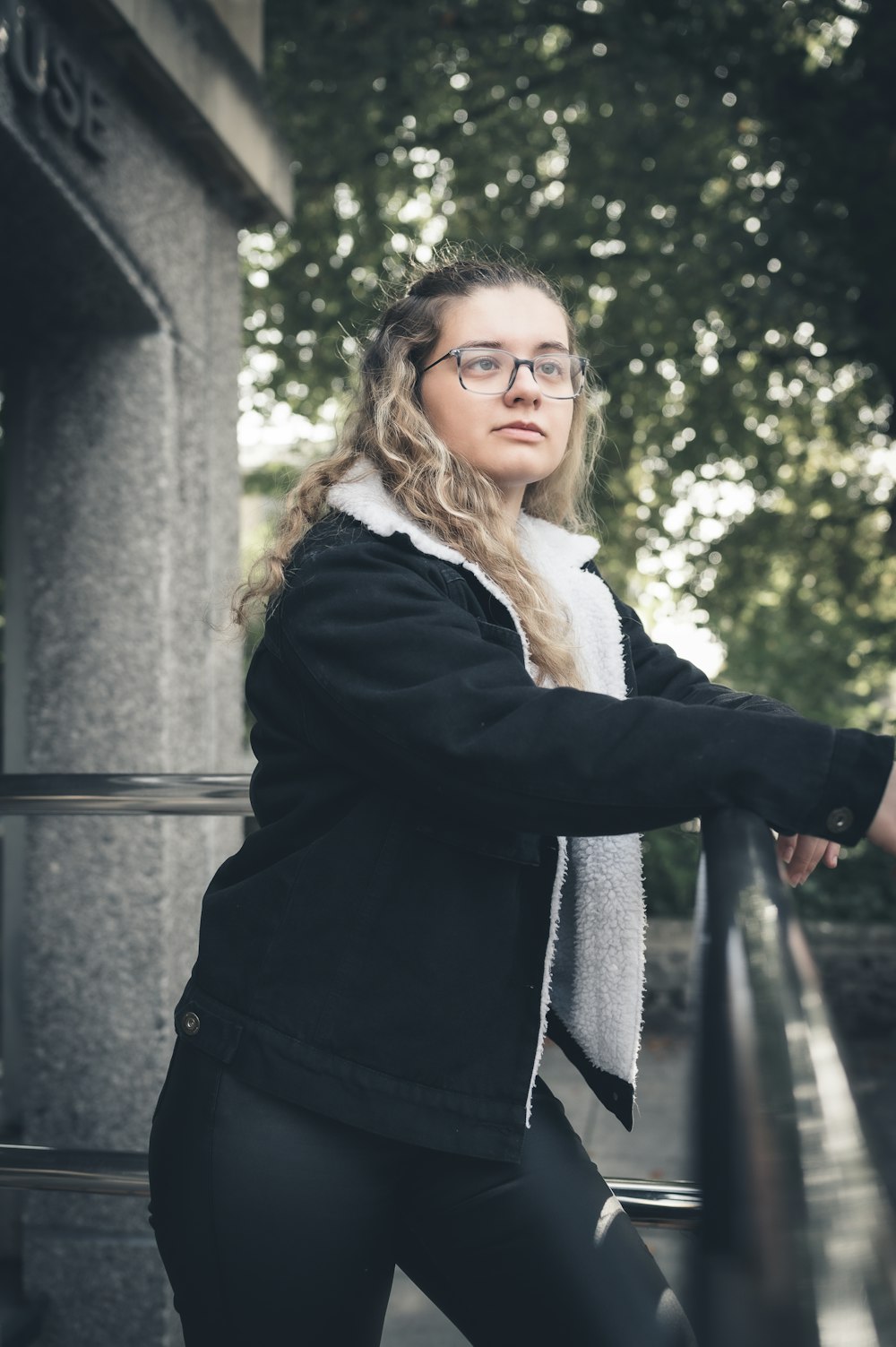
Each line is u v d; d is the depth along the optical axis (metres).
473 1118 1.06
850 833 0.92
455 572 1.15
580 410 1.51
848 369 8.28
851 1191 0.56
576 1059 1.30
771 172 7.23
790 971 0.71
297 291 8.10
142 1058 2.70
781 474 8.84
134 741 2.76
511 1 7.29
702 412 8.33
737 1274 0.55
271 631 1.17
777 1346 0.50
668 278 7.66
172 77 2.65
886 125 6.66
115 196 2.56
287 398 8.55
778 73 6.80
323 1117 1.07
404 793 1.08
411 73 7.29
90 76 2.46
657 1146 4.04
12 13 2.10
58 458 2.81
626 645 1.40
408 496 1.18
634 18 6.94
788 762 0.93
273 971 1.08
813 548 8.69
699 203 7.59
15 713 3.00
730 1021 0.68
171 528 2.81
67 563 2.80
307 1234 1.06
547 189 8.02
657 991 6.32
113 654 2.77
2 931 3.08
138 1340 2.62
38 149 2.21
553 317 1.28
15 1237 2.82
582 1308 1.07
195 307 3.04
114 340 2.80
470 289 1.27
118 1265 2.63
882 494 8.57
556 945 1.28
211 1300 1.10
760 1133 0.60
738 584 8.46
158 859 2.71
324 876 1.09
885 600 8.55
